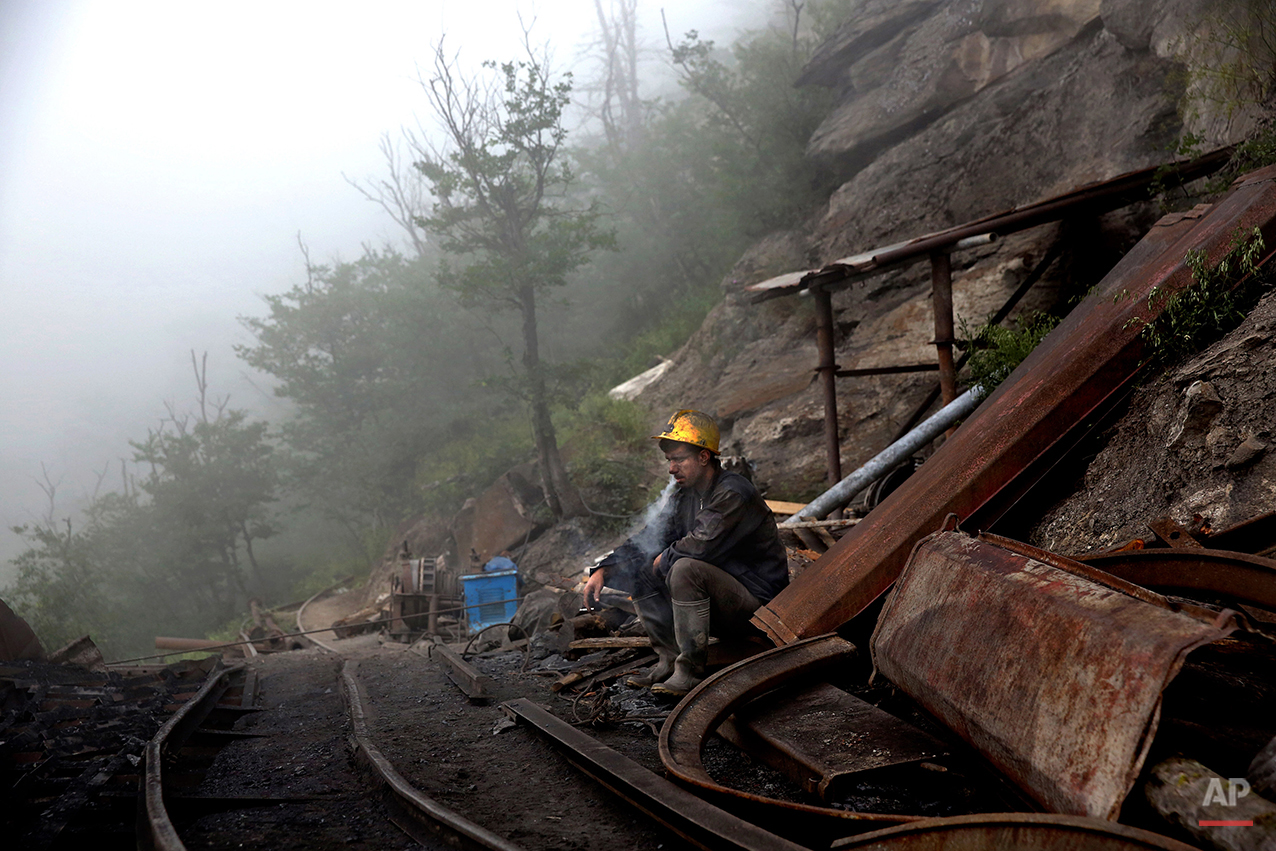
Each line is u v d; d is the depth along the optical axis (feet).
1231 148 23.98
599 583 13.71
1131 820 6.12
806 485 36.40
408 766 11.60
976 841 5.80
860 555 12.95
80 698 16.70
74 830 9.34
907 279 41.39
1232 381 12.62
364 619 48.01
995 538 9.12
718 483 13.03
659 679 13.94
